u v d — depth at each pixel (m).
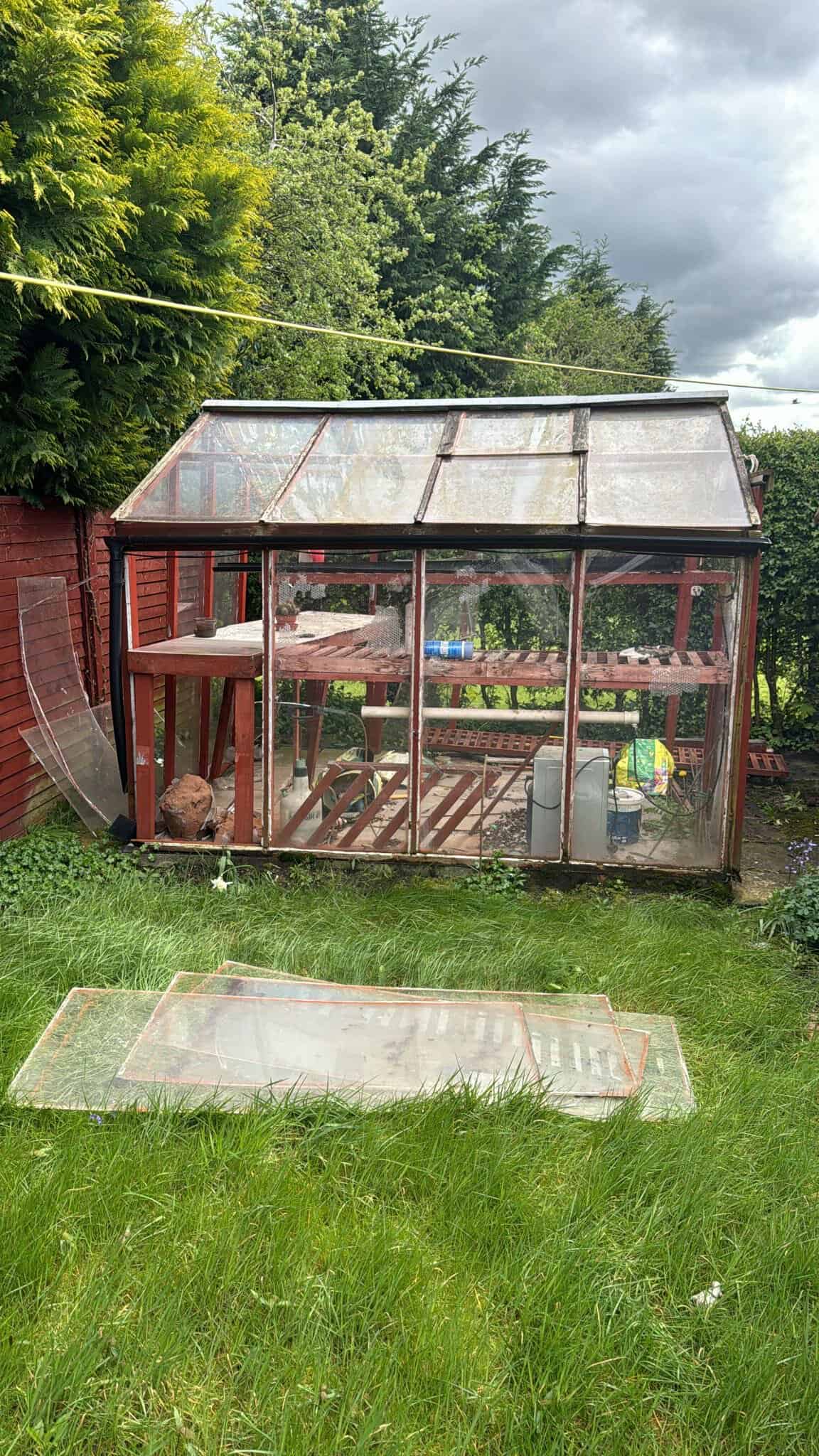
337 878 6.76
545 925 5.88
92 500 8.43
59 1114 3.83
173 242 8.13
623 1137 3.74
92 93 7.13
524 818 6.77
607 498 6.57
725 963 5.39
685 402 7.37
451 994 4.90
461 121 21.34
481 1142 3.67
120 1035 4.40
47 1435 2.46
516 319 21.47
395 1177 3.52
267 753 6.94
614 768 6.65
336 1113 3.82
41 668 7.32
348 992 4.86
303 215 13.12
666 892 6.58
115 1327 2.79
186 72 8.80
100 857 6.77
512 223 21.31
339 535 6.55
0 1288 2.95
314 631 6.79
